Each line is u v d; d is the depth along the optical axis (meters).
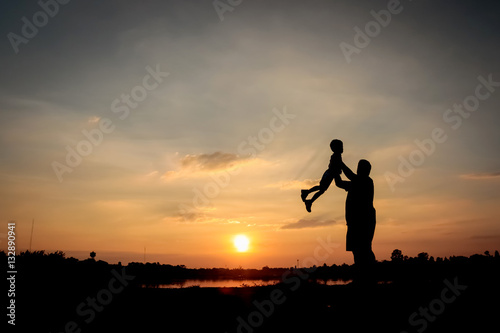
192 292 9.94
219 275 51.09
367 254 6.39
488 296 7.13
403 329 5.60
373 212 6.55
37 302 9.60
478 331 5.34
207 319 7.23
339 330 5.81
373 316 6.08
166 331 6.55
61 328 7.03
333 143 6.74
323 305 6.96
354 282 6.41
